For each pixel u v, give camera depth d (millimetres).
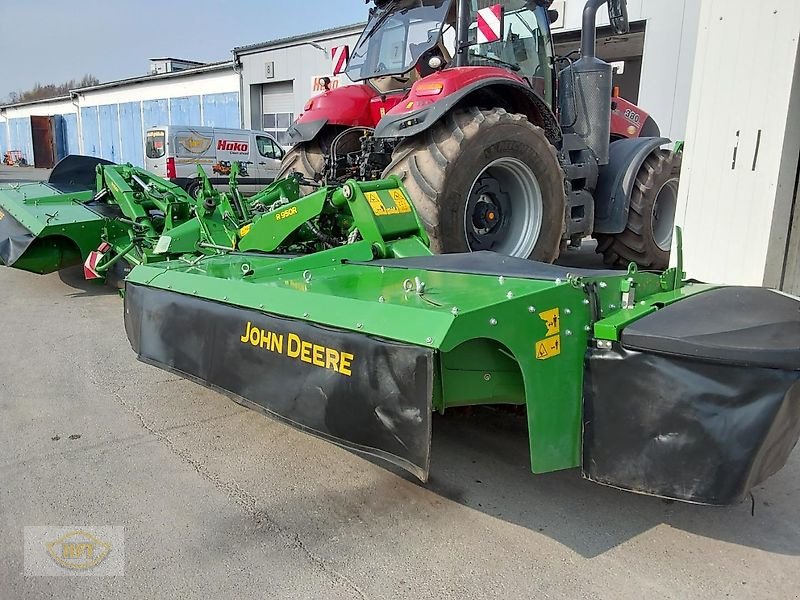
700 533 2039
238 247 3625
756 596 1745
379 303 1888
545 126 4309
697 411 1793
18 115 36469
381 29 4938
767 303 2119
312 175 5262
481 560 1896
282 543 1978
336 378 1927
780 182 4008
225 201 3975
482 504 2197
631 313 2012
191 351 2455
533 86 4703
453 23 4426
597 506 2188
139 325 2715
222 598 1732
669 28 9938
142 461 2490
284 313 2100
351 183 3041
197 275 2555
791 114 3912
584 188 4770
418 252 3004
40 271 4969
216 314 2340
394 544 1974
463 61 4164
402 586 1781
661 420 1840
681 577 1822
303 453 2568
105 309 4805
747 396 1755
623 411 1904
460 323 1696
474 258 2732
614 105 5887
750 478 1791
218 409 2994
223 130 12734
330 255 2801
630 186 4918
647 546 1967
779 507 2199
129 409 2988
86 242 4797
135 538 1995
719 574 1838
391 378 1779
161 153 12172
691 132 4402
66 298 5148
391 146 4523
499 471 2426
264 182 8633
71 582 1789
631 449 1896
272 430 2775
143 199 4750
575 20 10812
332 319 1954
